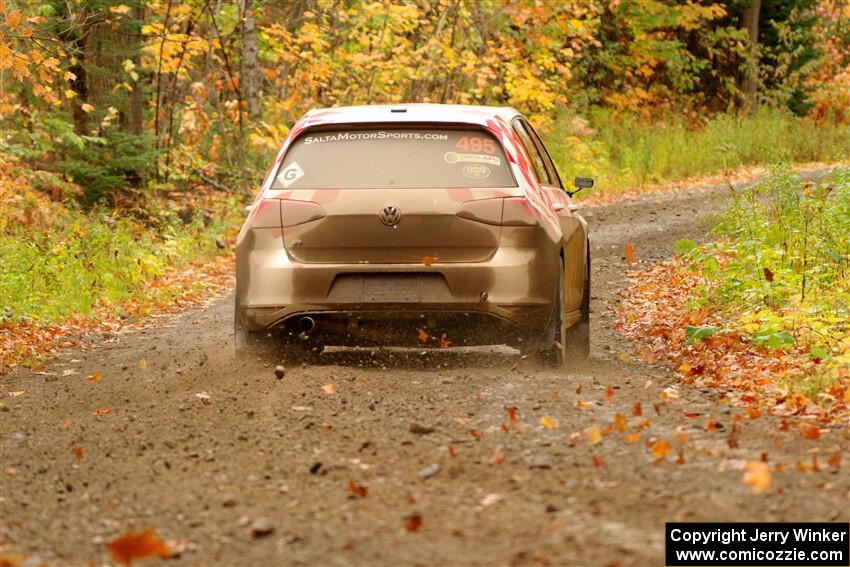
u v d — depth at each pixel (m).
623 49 60.66
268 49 43.28
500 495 8.30
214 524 7.91
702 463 8.99
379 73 42.06
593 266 25.89
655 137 51.31
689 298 19.91
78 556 7.48
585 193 43.75
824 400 11.55
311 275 13.09
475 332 13.29
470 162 13.37
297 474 9.15
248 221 13.50
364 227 13.05
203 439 10.52
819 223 19.47
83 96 31.61
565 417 10.76
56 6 29.88
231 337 17.86
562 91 54.66
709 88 66.31
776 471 8.73
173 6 38.91
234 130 38.97
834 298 16.47
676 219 33.81
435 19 44.16
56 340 18.25
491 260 13.02
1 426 11.78
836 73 68.31
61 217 26.66
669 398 11.80
